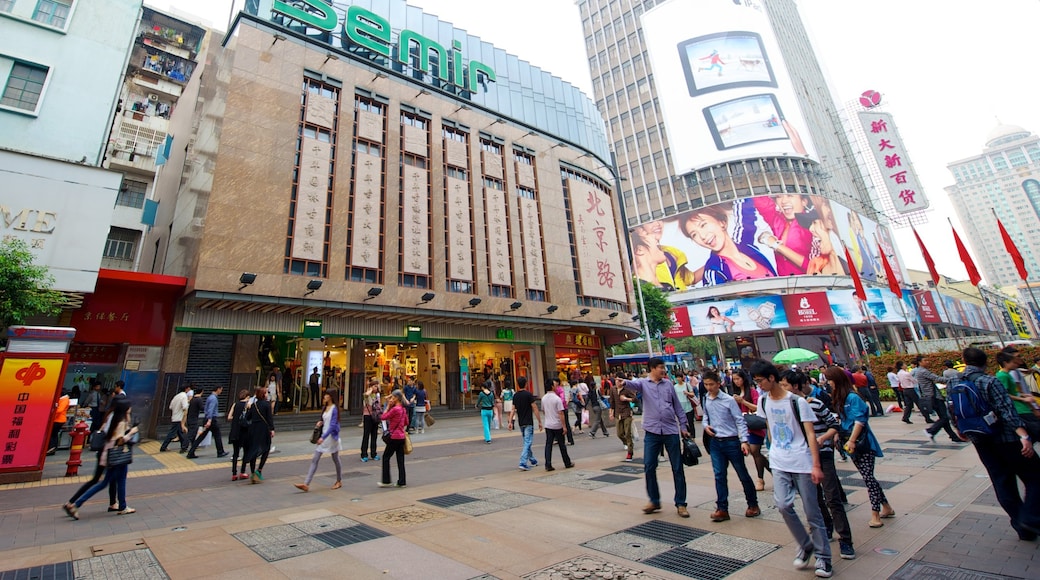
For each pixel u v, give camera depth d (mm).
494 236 24172
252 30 18453
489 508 6270
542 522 5570
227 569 4180
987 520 4949
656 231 55188
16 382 8539
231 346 17016
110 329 15461
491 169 25375
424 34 24859
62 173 12750
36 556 4504
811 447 4086
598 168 32125
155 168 25438
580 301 27438
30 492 7590
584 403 16484
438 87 24484
